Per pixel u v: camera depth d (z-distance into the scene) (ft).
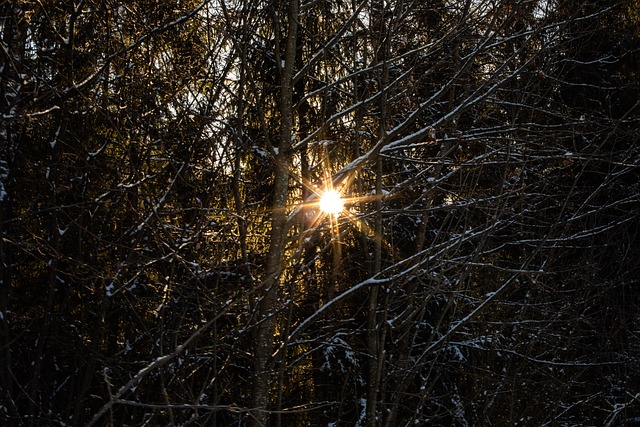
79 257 25.68
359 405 33.37
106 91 26.30
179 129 27.78
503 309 37.22
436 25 31.07
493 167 35.88
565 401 39.63
